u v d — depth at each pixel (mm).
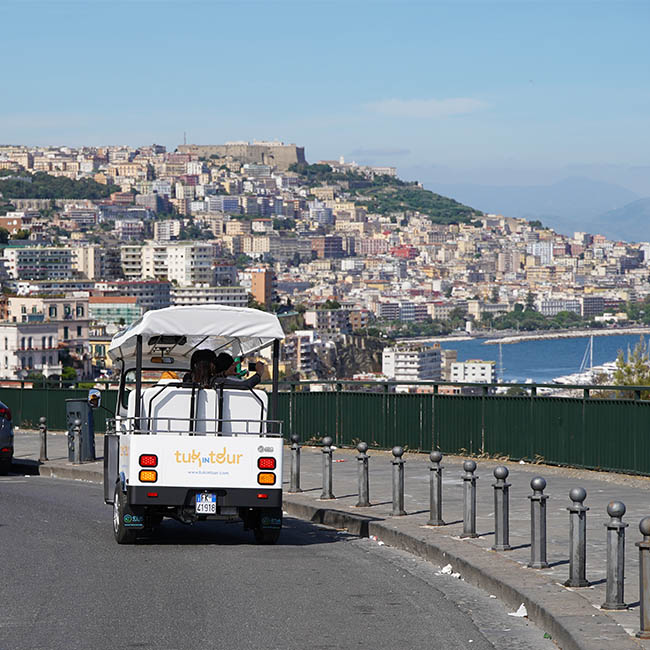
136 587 13703
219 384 17125
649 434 22719
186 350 18922
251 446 16578
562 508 18734
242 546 17109
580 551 12656
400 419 28719
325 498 20781
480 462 26344
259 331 17125
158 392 17031
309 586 13836
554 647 10891
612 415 23625
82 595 13203
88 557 15906
